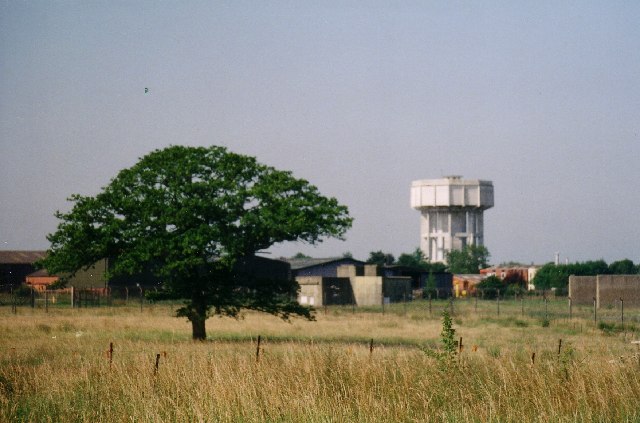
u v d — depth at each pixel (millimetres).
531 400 24984
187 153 59812
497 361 29078
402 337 63094
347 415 23438
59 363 37062
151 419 23828
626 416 23344
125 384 27656
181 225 58406
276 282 61594
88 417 24125
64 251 58156
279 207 58844
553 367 28062
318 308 117688
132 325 71000
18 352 44406
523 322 80125
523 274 198375
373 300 142000
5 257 169375
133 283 130250
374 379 26797
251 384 26000
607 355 37062
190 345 51469
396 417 23203
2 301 112938
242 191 58062
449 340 29125
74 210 58594
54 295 126125
